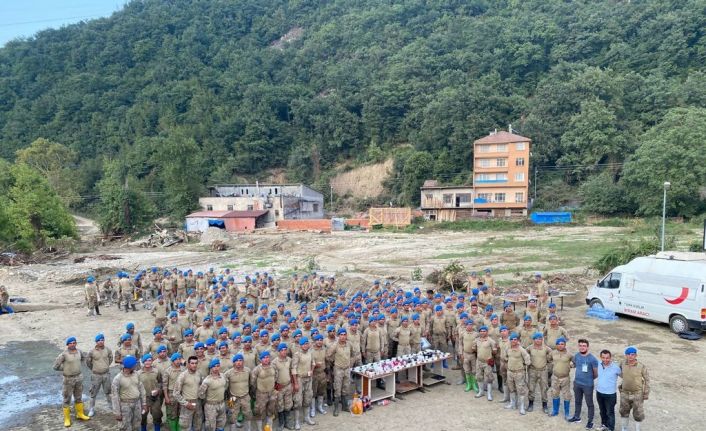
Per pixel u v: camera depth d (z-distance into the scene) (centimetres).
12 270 4447
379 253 4931
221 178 10900
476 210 8244
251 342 1322
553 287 2928
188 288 2819
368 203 10175
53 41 16488
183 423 1142
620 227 6731
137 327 2323
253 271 4009
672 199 6950
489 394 1402
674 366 1623
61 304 2972
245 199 8169
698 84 9219
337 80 13100
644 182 7225
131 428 1149
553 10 13112
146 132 12519
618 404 1352
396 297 1944
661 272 2050
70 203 10800
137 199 7625
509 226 7194
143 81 14350
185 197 8625
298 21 18050
